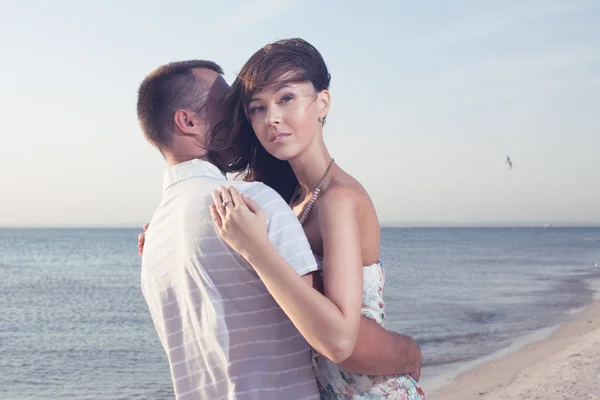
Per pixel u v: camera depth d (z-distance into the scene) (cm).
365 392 194
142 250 217
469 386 1008
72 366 1498
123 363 1515
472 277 3538
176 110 194
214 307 169
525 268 4294
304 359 177
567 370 1028
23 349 1741
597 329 1493
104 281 4056
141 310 2633
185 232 174
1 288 3600
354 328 165
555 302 2247
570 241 11675
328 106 205
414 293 2664
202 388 178
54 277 4381
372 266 203
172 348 185
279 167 231
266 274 157
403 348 194
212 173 187
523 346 1365
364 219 193
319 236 192
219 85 201
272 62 191
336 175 199
